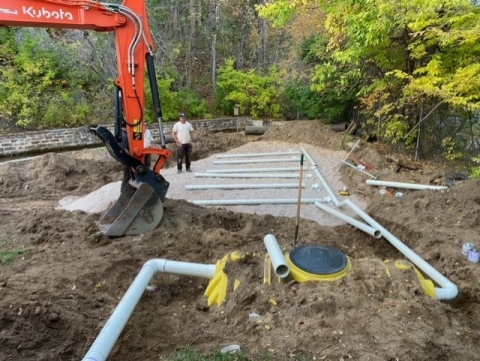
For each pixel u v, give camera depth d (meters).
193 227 6.55
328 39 13.98
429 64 9.38
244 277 4.16
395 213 7.23
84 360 2.76
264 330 3.38
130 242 5.93
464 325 3.67
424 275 4.97
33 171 10.72
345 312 3.46
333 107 14.88
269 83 19.02
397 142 12.44
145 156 6.34
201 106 19.00
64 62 16.59
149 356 3.28
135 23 5.98
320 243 6.06
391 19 9.27
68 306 3.97
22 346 3.32
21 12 5.41
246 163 11.80
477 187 7.38
